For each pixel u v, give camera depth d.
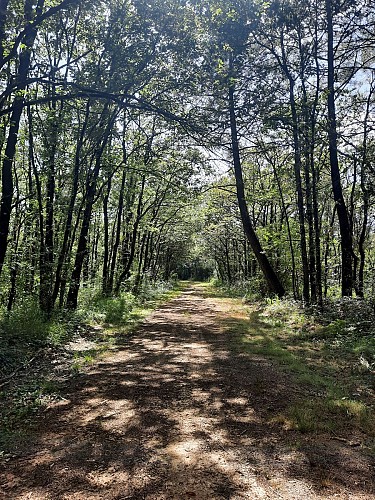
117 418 5.20
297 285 24.95
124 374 7.44
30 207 15.49
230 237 34.78
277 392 6.20
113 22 11.20
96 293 20.41
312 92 16.48
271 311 16.25
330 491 3.37
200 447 4.28
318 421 4.93
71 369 7.78
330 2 13.47
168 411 5.43
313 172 16.58
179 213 35.12
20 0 9.55
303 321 13.05
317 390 6.29
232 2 11.44
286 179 21.34
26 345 8.98
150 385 6.70
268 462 3.91
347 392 6.09
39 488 3.49
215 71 9.95
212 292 38.34
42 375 7.31
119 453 4.16
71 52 13.36
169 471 3.75
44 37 13.18
